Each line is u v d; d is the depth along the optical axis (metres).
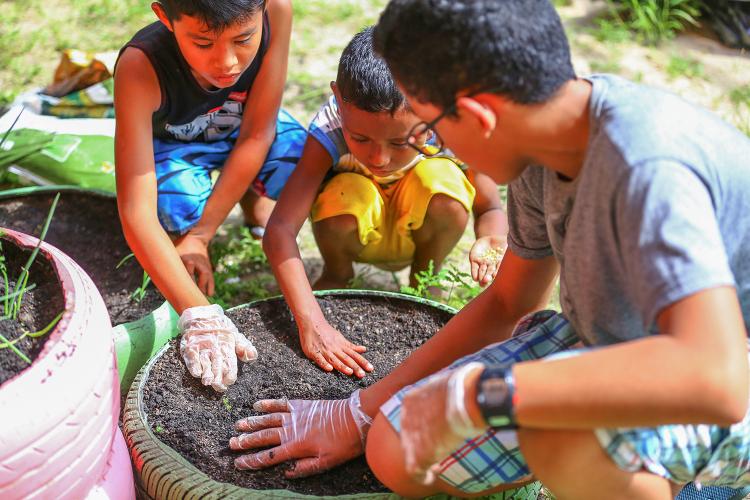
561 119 1.36
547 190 1.51
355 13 4.40
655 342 1.23
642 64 4.00
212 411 1.97
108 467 1.65
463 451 1.57
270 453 1.82
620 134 1.30
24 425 1.35
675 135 1.28
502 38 1.28
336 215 2.40
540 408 1.26
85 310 1.51
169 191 2.48
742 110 3.66
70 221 2.71
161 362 2.05
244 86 2.45
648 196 1.24
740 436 1.50
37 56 3.88
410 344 2.20
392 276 2.87
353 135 2.15
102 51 3.92
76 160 2.87
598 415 1.25
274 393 2.03
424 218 2.46
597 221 1.35
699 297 1.20
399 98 2.03
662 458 1.47
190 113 2.44
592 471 1.43
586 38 4.20
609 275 1.39
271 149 2.70
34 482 1.39
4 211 2.72
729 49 4.22
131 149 2.18
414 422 1.36
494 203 2.59
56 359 1.41
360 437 1.82
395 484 1.62
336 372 2.12
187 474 1.72
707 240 1.22
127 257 2.44
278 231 2.29
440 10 1.28
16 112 2.98
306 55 3.99
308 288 2.22
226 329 2.06
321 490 1.77
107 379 1.52
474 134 1.38
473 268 2.40
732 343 1.20
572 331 1.66
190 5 1.95
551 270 1.81
